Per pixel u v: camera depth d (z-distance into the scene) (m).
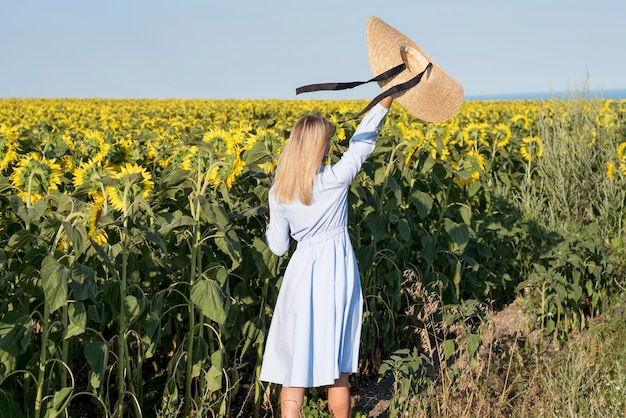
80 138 6.43
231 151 3.76
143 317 3.81
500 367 4.55
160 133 8.83
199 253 3.70
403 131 5.06
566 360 4.55
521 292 6.14
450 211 5.41
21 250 3.68
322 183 3.29
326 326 3.30
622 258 6.04
